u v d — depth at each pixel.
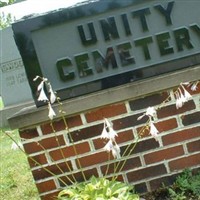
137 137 1.74
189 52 1.76
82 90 1.75
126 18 1.73
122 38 1.74
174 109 1.75
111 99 1.71
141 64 1.76
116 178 1.77
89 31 1.73
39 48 1.73
